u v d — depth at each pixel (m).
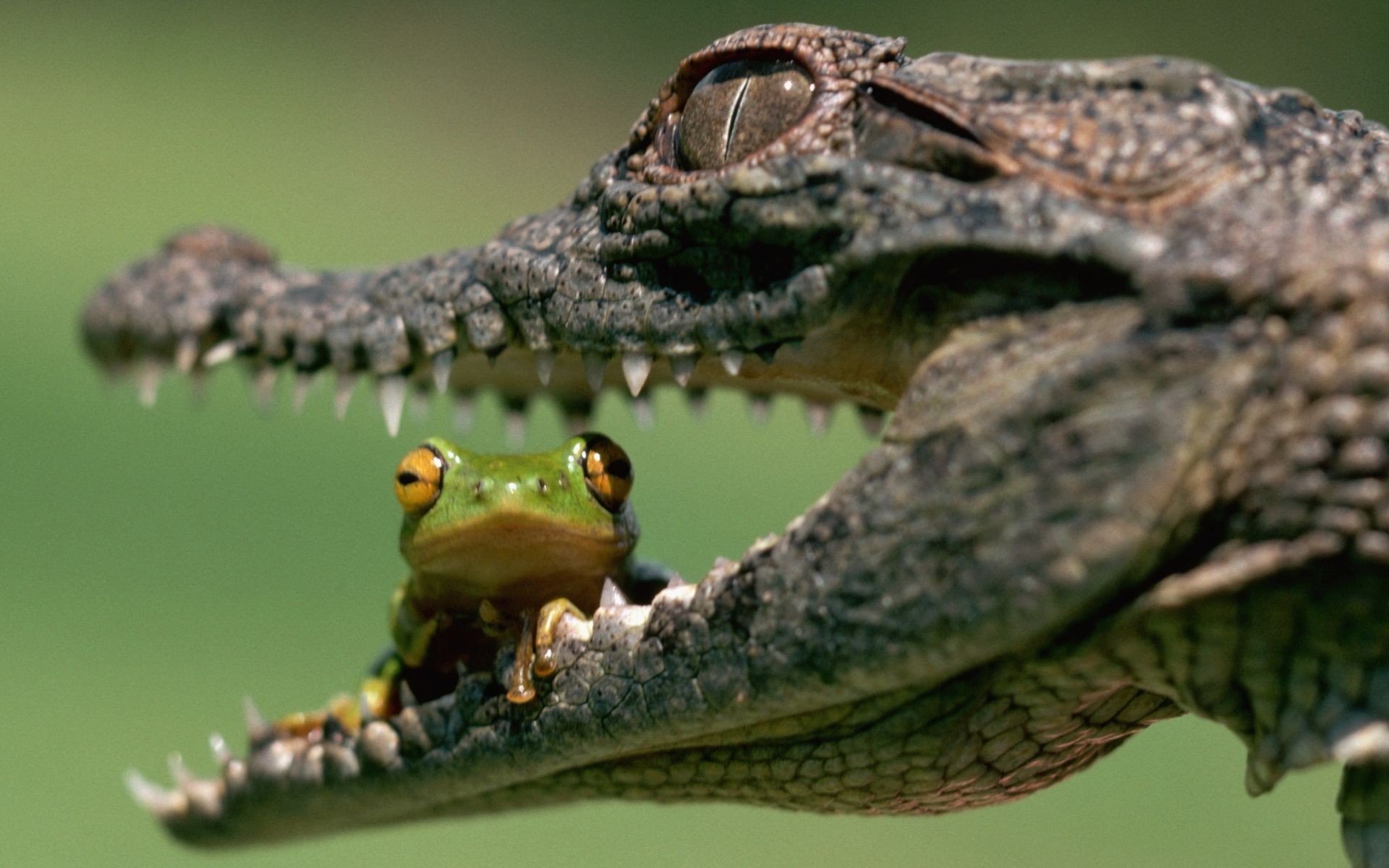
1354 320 1.33
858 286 1.35
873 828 1.87
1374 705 1.34
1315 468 1.33
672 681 1.35
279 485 2.63
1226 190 1.34
